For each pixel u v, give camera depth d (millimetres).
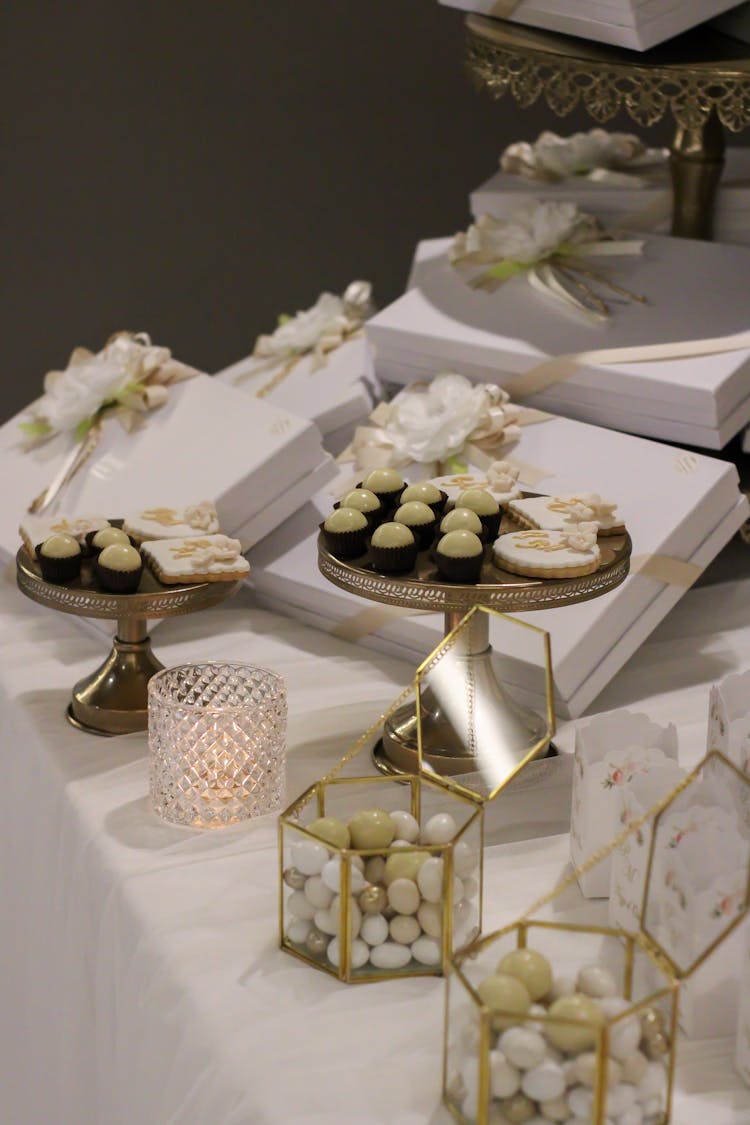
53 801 1798
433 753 1688
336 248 3408
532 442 2059
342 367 2318
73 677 1957
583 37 2049
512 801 1756
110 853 1701
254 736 1719
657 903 1536
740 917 1448
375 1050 1518
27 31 3143
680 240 2215
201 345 3465
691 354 2041
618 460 2016
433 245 2385
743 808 1554
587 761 1632
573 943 1536
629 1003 1442
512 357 2104
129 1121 1642
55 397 2211
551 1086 1408
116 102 3225
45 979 1820
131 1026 1635
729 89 1968
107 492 2086
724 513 1989
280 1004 1554
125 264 3367
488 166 3365
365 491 1803
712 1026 1519
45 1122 1831
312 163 3324
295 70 3238
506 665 1702
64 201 3295
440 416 2061
